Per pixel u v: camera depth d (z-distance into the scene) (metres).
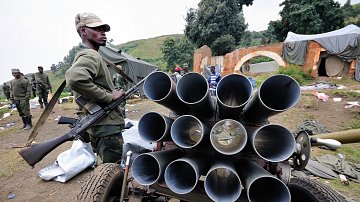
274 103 1.32
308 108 8.62
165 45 41.41
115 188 1.81
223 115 1.39
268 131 1.29
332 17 27.42
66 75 2.03
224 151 1.20
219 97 1.36
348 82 14.60
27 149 2.23
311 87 12.71
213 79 7.87
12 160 4.62
